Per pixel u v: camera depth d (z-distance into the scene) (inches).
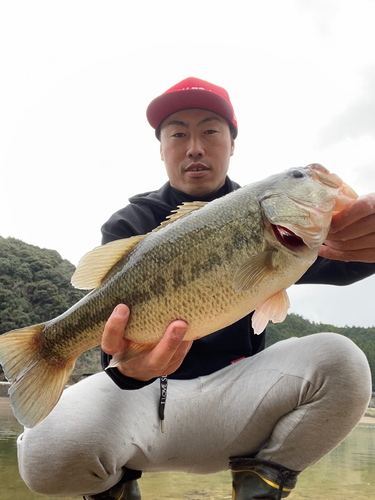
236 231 16.8
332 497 29.3
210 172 27.3
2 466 35.1
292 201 17.1
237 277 16.3
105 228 27.0
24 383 17.8
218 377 22.0
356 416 19.2
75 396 19.4
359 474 39.0
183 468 21.5
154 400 20.7
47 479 18.0
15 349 18.2
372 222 16.1
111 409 18.8
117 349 17.1
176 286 16.8
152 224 27.8
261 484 19.1
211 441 20.7
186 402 20.8
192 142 26.9
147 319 17.1
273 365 21.0
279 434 19.8
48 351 18.6
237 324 24.8
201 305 16.7
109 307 17.8
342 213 16.3
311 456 19.7
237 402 20.6
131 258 17.9
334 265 24.1
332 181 17.2
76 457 17.6
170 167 28.0
